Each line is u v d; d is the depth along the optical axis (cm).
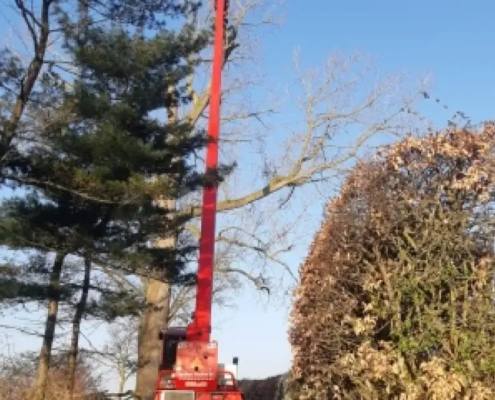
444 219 1091
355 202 1179
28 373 1875
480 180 1088
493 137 1103
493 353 1009
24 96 1303
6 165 1393
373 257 1155
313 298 1234
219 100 1747
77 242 1525
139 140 1496
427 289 1080
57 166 1409
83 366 2027
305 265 1281
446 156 1120
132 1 1394
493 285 1050
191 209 1941
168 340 1667
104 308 1723
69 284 1691
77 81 1467
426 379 1027
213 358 1418
